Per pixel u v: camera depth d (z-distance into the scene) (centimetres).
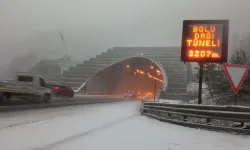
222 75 3278
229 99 2872
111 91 10419
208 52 1606
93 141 955
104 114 2002
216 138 1020
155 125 1383
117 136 1063
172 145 904
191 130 1199
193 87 7038
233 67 1123
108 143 928
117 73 10381
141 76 10400
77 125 1345
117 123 1469
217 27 1609
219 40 1599
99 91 10031
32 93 2309
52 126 1276
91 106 2903
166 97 6344
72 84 9856
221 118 1162
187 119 1496
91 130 1198
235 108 1123
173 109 1492
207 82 3497
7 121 1409
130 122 1523
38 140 945
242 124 1126
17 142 902
